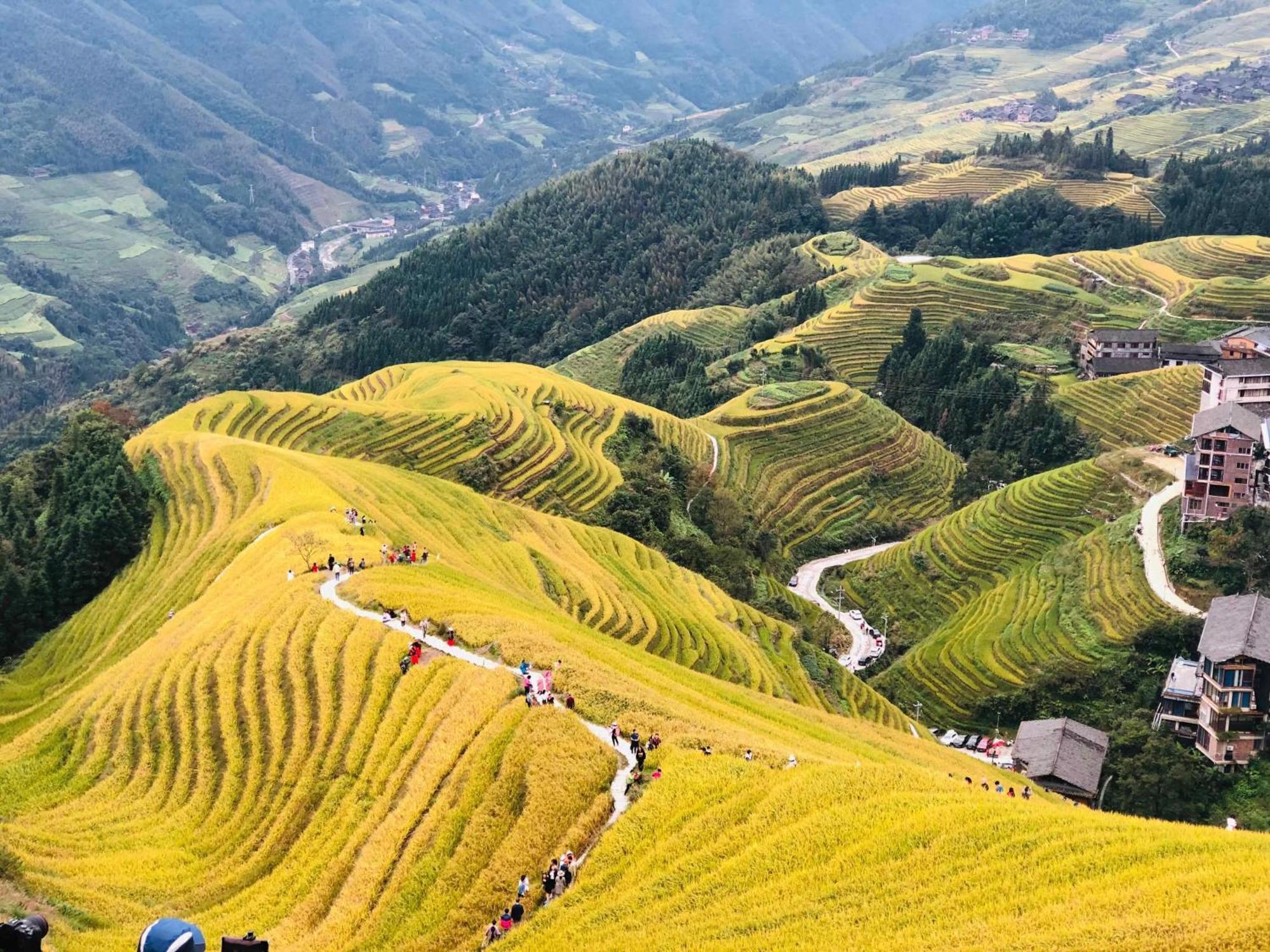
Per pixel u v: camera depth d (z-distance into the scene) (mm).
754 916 45938
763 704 86062
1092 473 166875
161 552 122188
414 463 165125
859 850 49625
